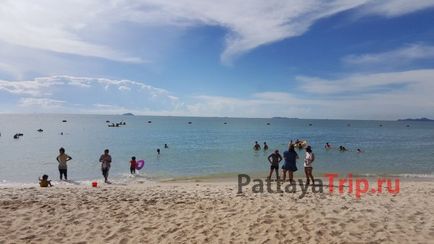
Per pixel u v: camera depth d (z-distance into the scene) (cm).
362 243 778
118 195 1280
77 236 835
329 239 801
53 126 10675
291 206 1059
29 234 842
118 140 5325
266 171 2428
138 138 5831
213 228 877
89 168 2494
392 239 800
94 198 1212
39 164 2683
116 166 2622
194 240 808
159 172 2381
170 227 890
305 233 834
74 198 1207
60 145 4362
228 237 821
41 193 1317
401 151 3988
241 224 899
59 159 1961
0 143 4619
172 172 2389
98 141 5078
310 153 1580
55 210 1034
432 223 912
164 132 7938
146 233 853
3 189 1436
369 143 5388
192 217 966
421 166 2750
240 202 1118
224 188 1510
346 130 11294
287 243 784
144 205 1102
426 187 1566
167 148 4075
